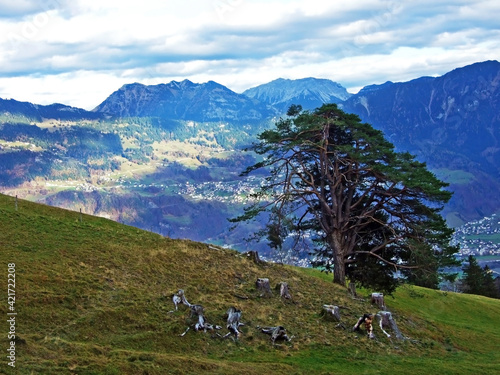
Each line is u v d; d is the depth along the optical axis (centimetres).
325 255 4922
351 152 4178
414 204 4303
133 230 4344
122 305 2627
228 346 2511
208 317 2705
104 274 3002
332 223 4528
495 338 3978
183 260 3603
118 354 2122
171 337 2447
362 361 2594
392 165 4309
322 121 4234
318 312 3203
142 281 3062
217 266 3647
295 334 2788
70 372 1884
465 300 5544
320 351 2650
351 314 3294
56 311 2436
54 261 3039
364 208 4578
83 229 3891
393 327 3173
